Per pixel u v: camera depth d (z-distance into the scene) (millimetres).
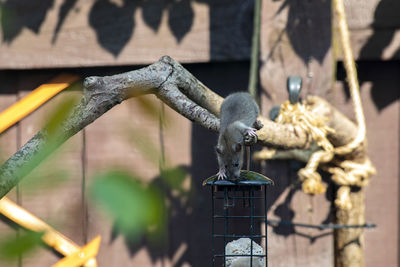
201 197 9750
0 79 10211
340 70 9516
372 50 9211
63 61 9852
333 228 8484
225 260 6602
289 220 8609
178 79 5035
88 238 9523
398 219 9469
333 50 8523
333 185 8602
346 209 8484
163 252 9820
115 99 4375
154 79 4793
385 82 9508
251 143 6352
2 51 9930
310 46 8453
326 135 7891
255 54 8422
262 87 8578
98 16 9805
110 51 9773
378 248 9484
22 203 9570
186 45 9641
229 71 9797
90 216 9477
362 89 9523
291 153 8375
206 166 9742
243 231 9578
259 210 9469
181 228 9781
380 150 9508
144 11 9711
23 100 9875
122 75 4500
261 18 8570
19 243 2184
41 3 9906
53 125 2521
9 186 3293
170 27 9664
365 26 9203
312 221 8594
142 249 9836
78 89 5355
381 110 9508
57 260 9398
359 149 8281
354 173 8328
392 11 9148
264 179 6098
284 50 8516
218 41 9547
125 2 9742
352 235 8656
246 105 7898
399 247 9461
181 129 9781
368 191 9523
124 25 9758
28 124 9938
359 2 9188
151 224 2234
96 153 9773
